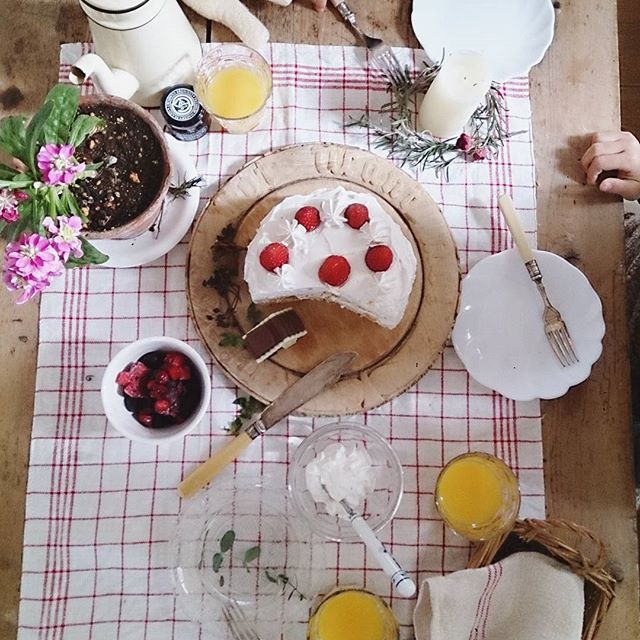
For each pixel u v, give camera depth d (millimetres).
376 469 1181
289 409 1143
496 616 1108
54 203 971
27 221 977
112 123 1084
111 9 1019
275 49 1265
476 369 1188
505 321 1217
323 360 1188
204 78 1221
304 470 1173
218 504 1173
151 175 1084
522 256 1203
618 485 1181
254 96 1225
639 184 1239
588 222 1254
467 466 1159
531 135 1271
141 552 1149
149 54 1116
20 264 920
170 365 1107
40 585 1133
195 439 1180
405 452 1187
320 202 1167
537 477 1182
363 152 1228
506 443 1190
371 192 1231
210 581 1152
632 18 1906
